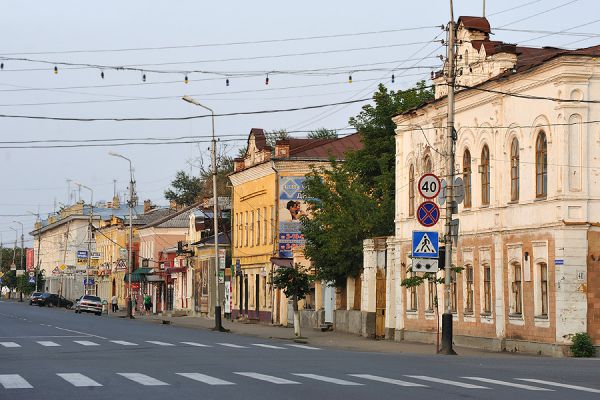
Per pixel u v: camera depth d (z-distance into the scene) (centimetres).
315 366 3041
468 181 5206
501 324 4753
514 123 4662
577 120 4244
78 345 4431
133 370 2834
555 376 2725
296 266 6231
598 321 4200
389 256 6128
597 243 4225
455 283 5334
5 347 4244
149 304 12519
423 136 5750
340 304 7088
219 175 15138
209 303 10450
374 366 3056
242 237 9469
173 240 13400
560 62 4216
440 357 3744
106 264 16162
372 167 7519
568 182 4228
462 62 5238
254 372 2766
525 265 4534
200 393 2145
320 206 6869
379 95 7631
